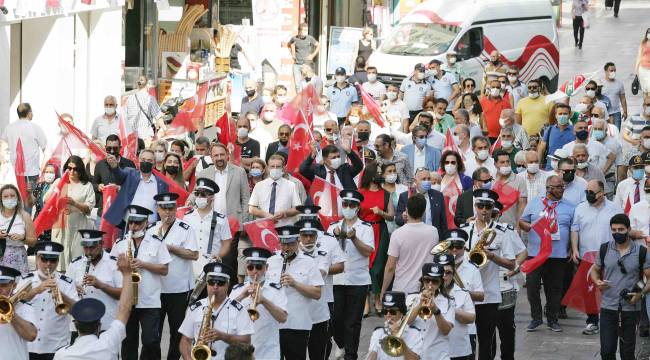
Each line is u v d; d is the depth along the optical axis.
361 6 51.03
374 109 25.89
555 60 40.69
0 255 16.72
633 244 15.98
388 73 36.44
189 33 35.16
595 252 18.17
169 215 15.77
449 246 14.38
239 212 18.86
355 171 19.84
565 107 24.48
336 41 38.94
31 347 13.73
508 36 38.94
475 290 14.53
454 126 26.12
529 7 39.75
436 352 13.03
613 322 16.14
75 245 19.86
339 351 17.05
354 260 16.52
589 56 52.03
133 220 15.03
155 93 30.98
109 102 24.38
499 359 17.61
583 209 18.59
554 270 18.97
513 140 24.08
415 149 22.12
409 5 46.03
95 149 20.20
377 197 18.95
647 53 38.25
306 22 43.41
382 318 19.59
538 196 19.27
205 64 35.69
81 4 26.75
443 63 36.69
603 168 23.73
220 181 18.80
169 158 19.52
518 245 15.98
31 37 26.78
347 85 31.53
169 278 15.85
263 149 24.62
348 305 16.59
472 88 30.23
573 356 17.72
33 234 17.00
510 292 16.11
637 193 20.62
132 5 32.91
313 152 19.67
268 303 13.55
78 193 19.64
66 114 22.58
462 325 13.85
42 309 13.70
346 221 16.58
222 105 35.94
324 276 15.31
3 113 23.66
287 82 37.91
